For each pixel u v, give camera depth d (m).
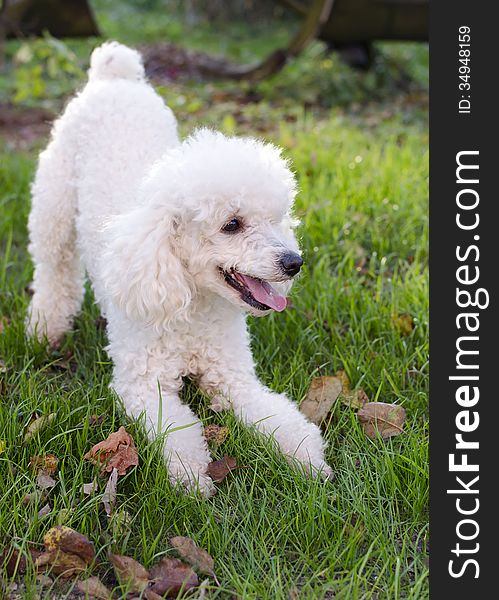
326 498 2.88
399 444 3.29
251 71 9.13
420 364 3.83
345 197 5.45
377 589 2.63
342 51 9.58
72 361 4.06
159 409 3.21
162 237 3.18
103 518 2.94
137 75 4.44
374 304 4.20
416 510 2.93
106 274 3.28
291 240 3.56
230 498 3.04
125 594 2.53
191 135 3.68
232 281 3.23
